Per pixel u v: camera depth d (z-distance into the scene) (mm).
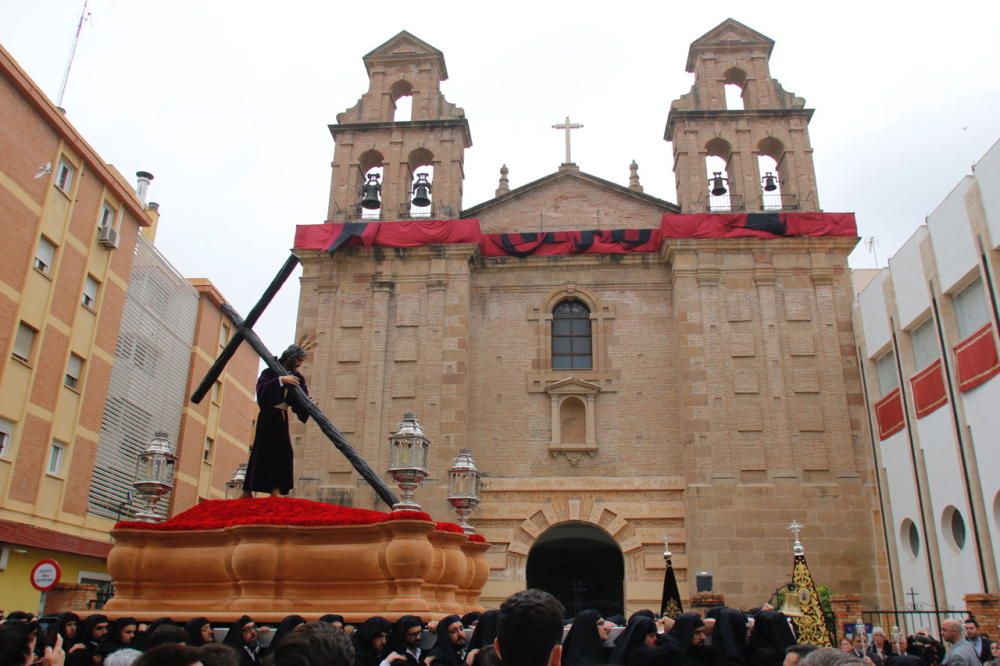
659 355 26125
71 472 27812
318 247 26844
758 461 23766
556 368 26562
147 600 10820
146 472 13148
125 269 31500
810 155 27797
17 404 25172
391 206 28016
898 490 22641
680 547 23734
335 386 25500
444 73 31219
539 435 25422
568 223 28312
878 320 23969
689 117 28484
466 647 8539
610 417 25484
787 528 23109
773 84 28969
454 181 28312
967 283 19891
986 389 18672
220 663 4301
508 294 27234
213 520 11156
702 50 29594
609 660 7113
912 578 21938
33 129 25875
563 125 29547
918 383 21750
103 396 29891
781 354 24922
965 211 19516
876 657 12711
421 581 10367
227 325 42219
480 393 26047
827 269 25828
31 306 25859
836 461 23781
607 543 30516
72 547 27297
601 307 26766
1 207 24375
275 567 10406
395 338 25953
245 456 43844
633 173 30531
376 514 11117
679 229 26188
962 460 19484
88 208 29062
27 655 5234
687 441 24125
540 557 32250
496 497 24719
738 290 25688
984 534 18703
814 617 12469
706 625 8141
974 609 16594
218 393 40938
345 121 29375
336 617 8906
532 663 3773
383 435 24781
